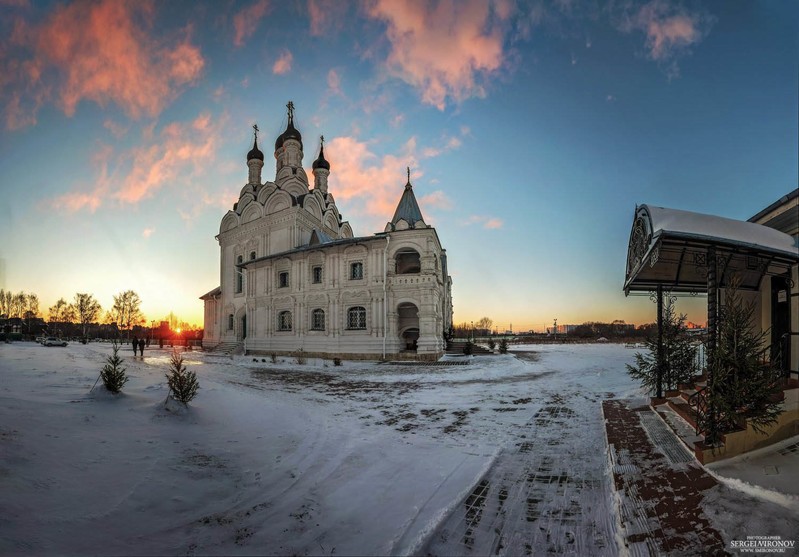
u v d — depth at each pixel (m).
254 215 38.62
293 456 6.58
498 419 9.35
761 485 4.75
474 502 4.90
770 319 8.66
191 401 10.34
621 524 4.17
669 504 4.54
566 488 5.28
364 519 4.39
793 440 6.44
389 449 7.00
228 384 15.43
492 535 4.13
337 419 9.45
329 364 23.97
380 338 28.28
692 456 5.98
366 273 29.30
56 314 89.31
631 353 34.22
